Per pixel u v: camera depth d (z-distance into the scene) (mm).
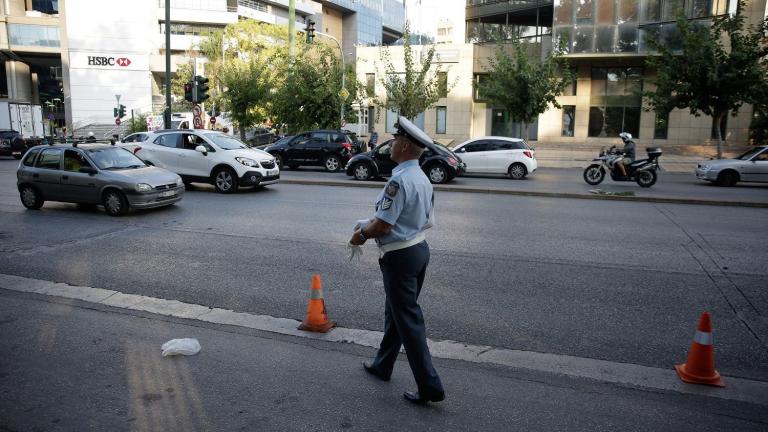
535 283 6590
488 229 9977
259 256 7805
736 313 5609
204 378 4062
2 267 7156
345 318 5395
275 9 90188
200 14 77688
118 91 63406
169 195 11703
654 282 6660
